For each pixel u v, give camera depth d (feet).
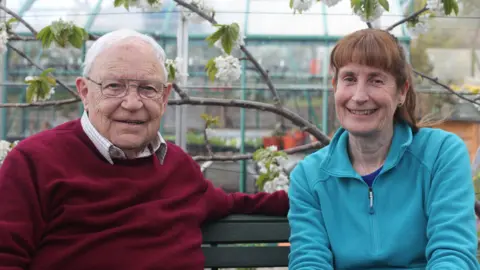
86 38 8.39
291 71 22.03
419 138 6.25
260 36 21.94
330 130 21.48
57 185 5.86
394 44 5.98
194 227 6.60
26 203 5.74
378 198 6.09
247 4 21.43
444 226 5.64
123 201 6.07
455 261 5.40
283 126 21.16
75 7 20.54
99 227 5.94
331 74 6.43
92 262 5.83
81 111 20.81
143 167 6.38
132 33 6.46
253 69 21.24
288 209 7.30
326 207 6.31
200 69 20.49
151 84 6.26
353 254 6.03
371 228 6.04
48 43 8.44
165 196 6.42
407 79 6.15
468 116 13.73
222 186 19.67
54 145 6.06
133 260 5.94
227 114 20.80
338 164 6.32
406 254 5.90
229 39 8.65
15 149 5.94
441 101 13.70
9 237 5.54
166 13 20.49
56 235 5.88
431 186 5.95
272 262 7.27
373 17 8.07
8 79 20.52
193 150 20.30
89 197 5.98
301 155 19.58
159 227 6.15
